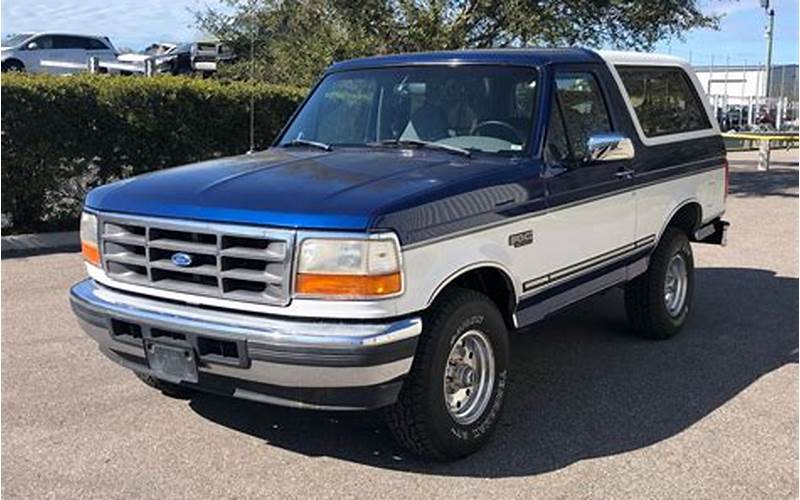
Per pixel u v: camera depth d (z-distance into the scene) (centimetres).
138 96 1098
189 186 429
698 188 674
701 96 703
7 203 1023
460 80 528
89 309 437
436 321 412
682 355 616
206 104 1170
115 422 480
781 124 3856
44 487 403
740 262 966
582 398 528
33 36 2802
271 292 387
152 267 418
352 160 476
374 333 378
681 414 503
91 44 2881
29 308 720
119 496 396
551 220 489
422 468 428
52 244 1015
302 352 375
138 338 422
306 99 599
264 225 386
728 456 445
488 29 1636
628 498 399
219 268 397
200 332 394
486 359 450
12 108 992
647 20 1659
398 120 534
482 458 441
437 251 405
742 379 565
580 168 518
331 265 378
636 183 583
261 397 397
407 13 1582
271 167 460
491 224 439
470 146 499
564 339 655
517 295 468
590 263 537
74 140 1047
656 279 630
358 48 1566
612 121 571
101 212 439
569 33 1611
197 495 398
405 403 411
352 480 414
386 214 384
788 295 803
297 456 440
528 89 510
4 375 552
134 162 1115
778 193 1659
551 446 456
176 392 518
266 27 1834
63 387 532
